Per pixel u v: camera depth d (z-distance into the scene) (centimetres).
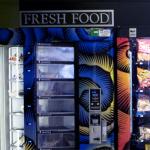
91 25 402
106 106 316
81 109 316
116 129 317
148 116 317
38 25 404
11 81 332
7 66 326
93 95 315
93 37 313
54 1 410
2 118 326
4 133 327
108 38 313
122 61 312
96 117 316
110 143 316
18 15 407
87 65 314
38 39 310
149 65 315
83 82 315
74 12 401
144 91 315
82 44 313
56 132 315
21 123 337
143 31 313
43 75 317
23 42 310
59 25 402
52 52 316
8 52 326
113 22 404
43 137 320
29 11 404
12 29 310
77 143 317
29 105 311
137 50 313
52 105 319
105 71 314
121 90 314
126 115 315
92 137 316
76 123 316
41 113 315
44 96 315
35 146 312
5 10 407
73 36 313
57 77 317
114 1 412
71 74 318
